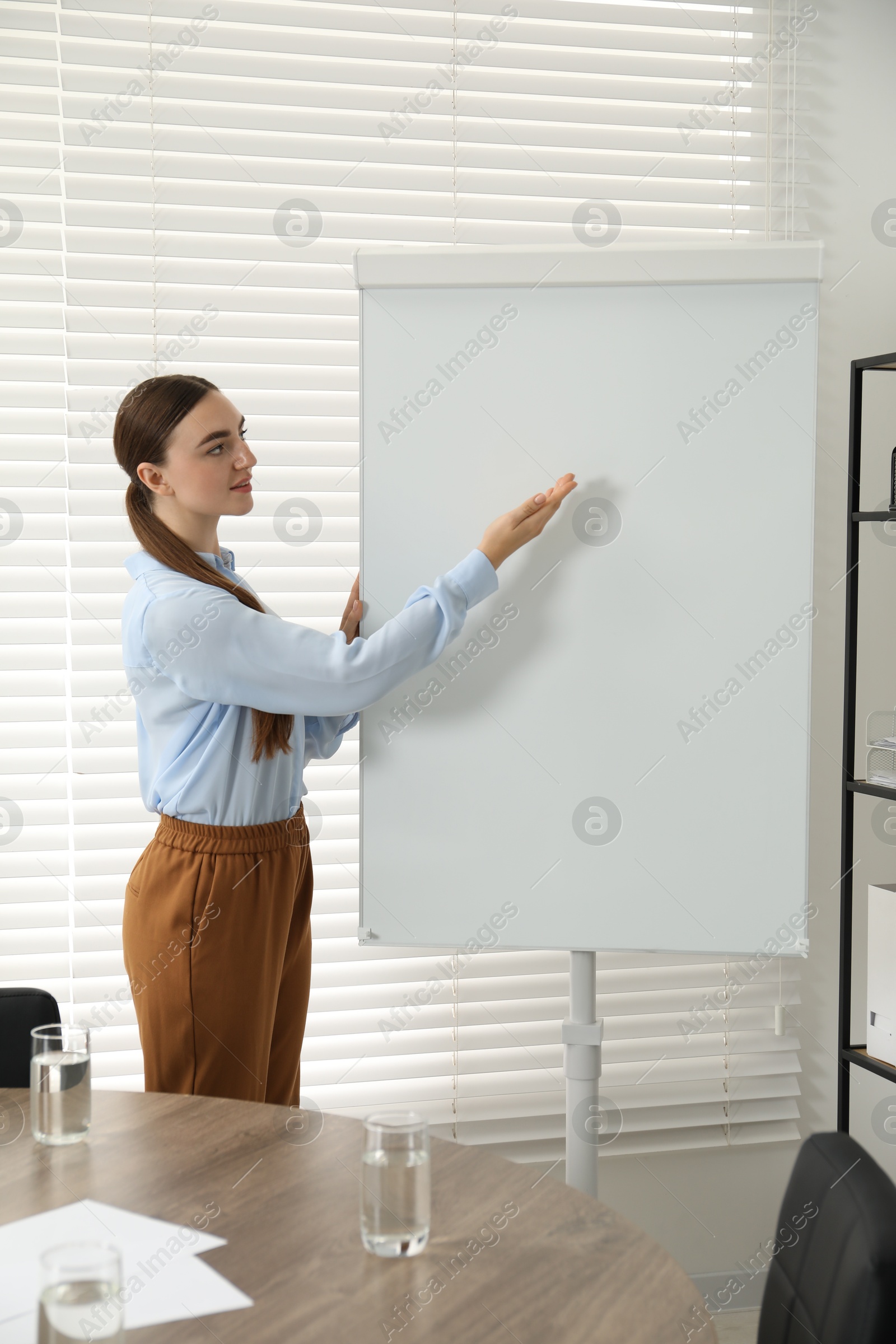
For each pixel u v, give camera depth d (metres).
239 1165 1.00
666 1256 0.86
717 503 1.58
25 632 2.06
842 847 2.09
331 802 2.15
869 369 2.10
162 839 1.55
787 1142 2.27
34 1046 1.05
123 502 2.07
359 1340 0.74
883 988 1.97
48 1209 0.91
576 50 2.16
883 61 2.23
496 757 1.63
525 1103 2.19
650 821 1.61
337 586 2.13
